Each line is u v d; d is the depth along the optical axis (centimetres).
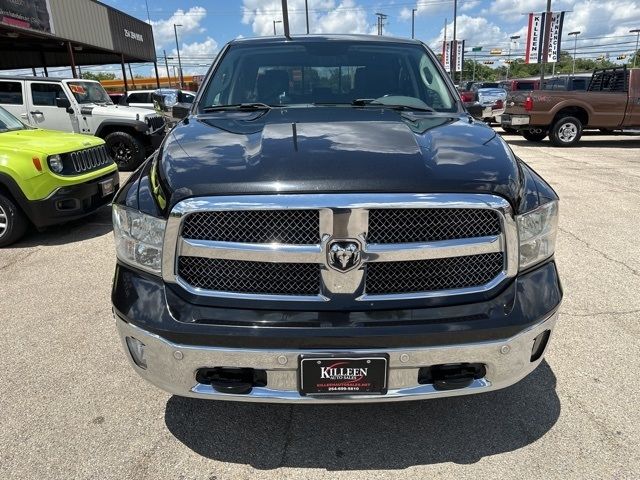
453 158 194
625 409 237
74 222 583
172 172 188
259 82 314
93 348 294
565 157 1045
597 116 1208
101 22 2011
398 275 180
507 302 183
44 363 278
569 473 199
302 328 173
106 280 400
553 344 295
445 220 177
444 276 182
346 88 312
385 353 174
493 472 200
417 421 231
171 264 180
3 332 313
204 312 178
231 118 268
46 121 941
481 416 234
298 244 174
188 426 227
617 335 305
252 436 221
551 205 198
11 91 936
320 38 343
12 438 218
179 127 257
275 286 179
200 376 185
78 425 227
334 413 236
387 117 259
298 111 280
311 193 171
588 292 368
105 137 949
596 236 501
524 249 189
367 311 177
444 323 176
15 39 1714
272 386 181
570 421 229
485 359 181
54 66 2825
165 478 198
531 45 2584
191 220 177
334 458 208
